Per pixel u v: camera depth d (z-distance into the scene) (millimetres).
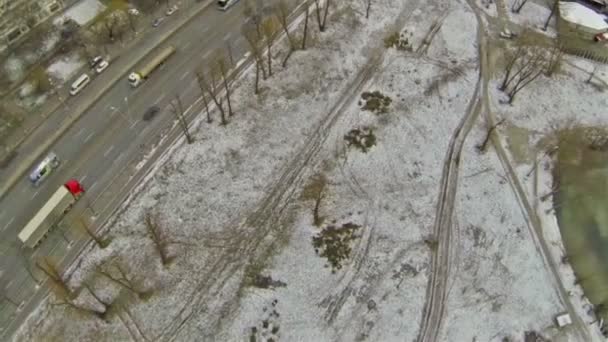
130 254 81688
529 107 103938
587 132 101688
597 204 93938
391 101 102625
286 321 77625
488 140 98688
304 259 83125
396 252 84938
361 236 86188
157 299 78250
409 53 110688
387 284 81750
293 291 80062
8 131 92688
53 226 82938
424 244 86125
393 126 99188
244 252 83438
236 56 106188
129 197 87188
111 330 75250
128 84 100500
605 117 104000
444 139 98562
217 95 100188
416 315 79312
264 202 88688
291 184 91000
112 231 83750
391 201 90312
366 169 93688
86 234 83000
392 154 95812
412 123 99938
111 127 94688
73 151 91375
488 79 107375
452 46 112250
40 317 75562
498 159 96812
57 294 77500
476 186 93000
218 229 85312
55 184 87688
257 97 100812
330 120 99188
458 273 83500
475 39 113875
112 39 105812
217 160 92312
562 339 79000
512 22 117625
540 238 88438
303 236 85375
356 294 80500
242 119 97500
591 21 115625
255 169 91938
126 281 75875
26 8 102438
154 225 84438
